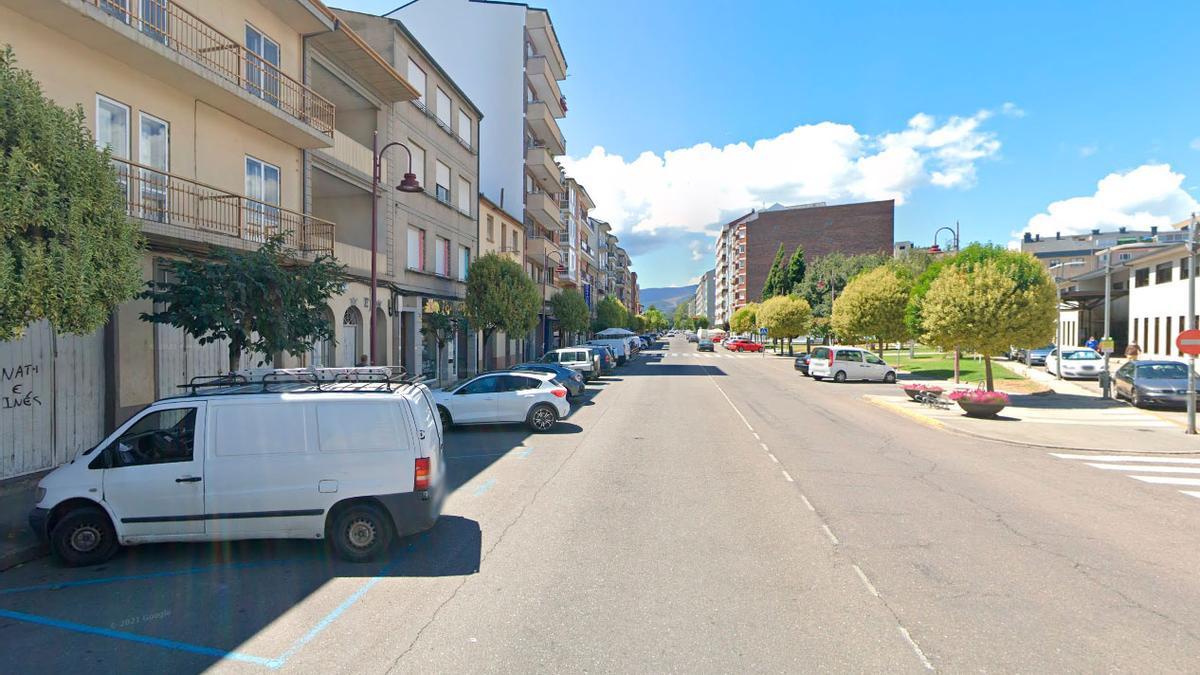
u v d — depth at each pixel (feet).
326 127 53.47
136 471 19.24
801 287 203.10
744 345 233.14
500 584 17.39
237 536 19.29
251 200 41.70
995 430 45.98
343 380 23.16
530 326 87.51
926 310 67.72
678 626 14.70
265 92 45.93
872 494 27.50
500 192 118.93
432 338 81.05
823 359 95.76
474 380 47.65
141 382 36.17
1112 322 144.15
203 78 38.01
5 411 28.96
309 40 53.31
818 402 67.77
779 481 30.01
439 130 80.28
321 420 19.74
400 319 69.87
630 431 46.34
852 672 12.60
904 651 13.47
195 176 41.06
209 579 17.92
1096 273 123.34
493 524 23.11
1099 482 30.35
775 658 13.17
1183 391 56.44
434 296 74.84
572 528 22.57
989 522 23.31
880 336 108.17
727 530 22.25
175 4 36.27
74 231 19.07
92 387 33.45
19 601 16.51
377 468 19.54
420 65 74.79
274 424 19.66
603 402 66.85
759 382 95.30
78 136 20.01
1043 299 62.28
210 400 19.80
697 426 49.03
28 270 17.69
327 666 13.04
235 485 19.27
